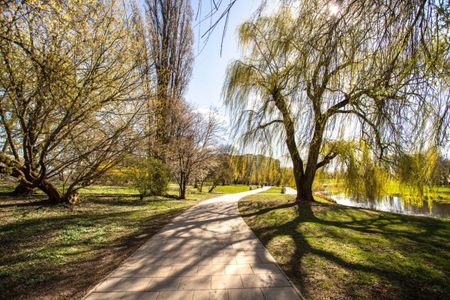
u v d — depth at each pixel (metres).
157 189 13.60
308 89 3.70
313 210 9.08
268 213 8.80
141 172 12.68
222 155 18.89
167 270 3.62
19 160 7.66
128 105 8.42
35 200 9.88
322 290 3.03
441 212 13.86
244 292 2.95
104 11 6.25
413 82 2.50
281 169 10.91
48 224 6.41
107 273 3.53
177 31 16.48
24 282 3.21
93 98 6.68
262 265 3.83
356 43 2.49
